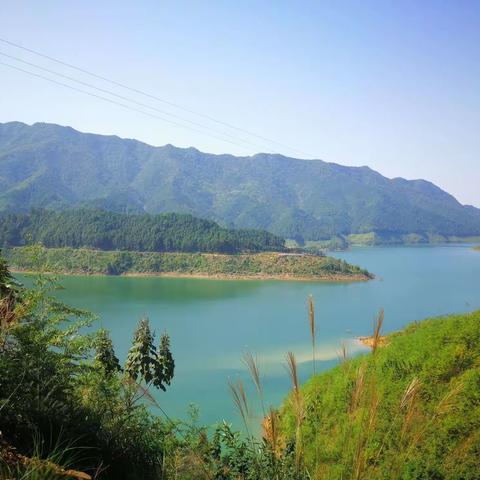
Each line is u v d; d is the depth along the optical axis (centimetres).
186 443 716
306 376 4806
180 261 17188
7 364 625
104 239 18150
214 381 4891
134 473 604
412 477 1100
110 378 1046
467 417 1286
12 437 553
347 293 12875
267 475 525
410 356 1919
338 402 1273
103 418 717
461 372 1703
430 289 13812
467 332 1988
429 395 1528
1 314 715
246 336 7388
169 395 4394
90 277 15625
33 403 594
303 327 8156
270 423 454
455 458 1139
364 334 7506
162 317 9094
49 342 1005
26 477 419
